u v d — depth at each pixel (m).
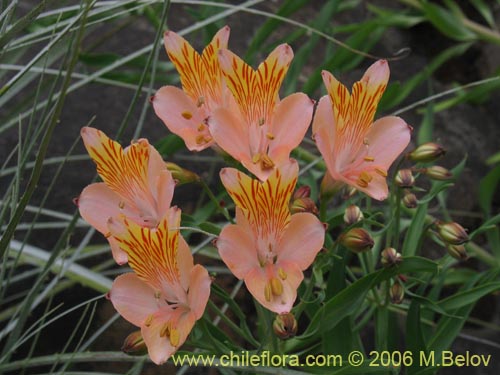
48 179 0.61
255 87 0.35
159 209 0.36
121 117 0.65
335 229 0.60
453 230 0.42
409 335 0.43
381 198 0.36
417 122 0.68
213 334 0.41
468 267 0.62
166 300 0.36
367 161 0.37
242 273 0.34
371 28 0.63
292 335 0.36
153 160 0.36
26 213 0.59
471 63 0.77
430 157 0.42
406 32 0.78
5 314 0.54
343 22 0.78
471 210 0.63
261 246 0.35
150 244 0.34
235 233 0.34
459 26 0.71
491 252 0.62
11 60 0.52
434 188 0.48
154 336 0.35
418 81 0.66
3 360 0.41
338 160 0.37
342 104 0.35
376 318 0.47
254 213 0.34
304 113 0.35
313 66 0.72
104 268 0.59
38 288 0.42
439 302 0.44
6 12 0.42
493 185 0.56
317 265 0.40
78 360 0.42
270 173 0.35
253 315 0.56
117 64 0.51
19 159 0.40
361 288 0.39
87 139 0.35
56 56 0.54
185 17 0.74
